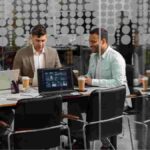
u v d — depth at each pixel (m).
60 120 2.86
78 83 3.34
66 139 3.12
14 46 4.10
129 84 3.47
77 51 3.91
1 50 4.06
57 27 4.08
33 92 3.33
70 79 3.29
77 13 3.98
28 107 2.64
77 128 3.12
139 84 3.43
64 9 4.05
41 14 4.11
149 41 3.50
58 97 2.78
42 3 4.10
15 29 4.12
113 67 3.47
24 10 4.11
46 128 2.78
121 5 3.64
